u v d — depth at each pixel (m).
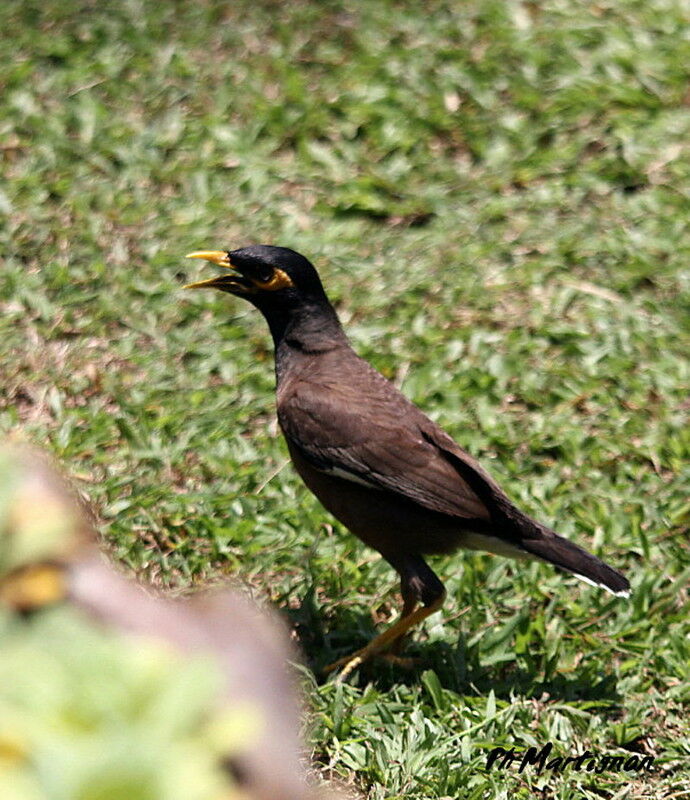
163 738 2.44
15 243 12.83
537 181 14.27
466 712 8.29
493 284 12.95
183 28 15.84
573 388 11.79
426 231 13.62
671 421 11.50
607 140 14.63
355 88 15.07
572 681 8.81
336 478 9.12
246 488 10.55
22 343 11.84
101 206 13.41
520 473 10.93
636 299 12.88
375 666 8.94
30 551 3.17
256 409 11.41
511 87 15.20
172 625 3.10
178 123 14.48
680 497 10.79
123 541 9.62
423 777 7.59
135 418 11.18
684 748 8.15
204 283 9.86
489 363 11.95
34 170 13.73
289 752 2.79
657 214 13.81
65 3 16.02
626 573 9.99
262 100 14.83
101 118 14.44
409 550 8.99
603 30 16.03
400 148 14.47
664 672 8.96
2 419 10.93
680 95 15.32
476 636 9.22
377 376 9.57
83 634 2.66
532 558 8.75
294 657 8.69
